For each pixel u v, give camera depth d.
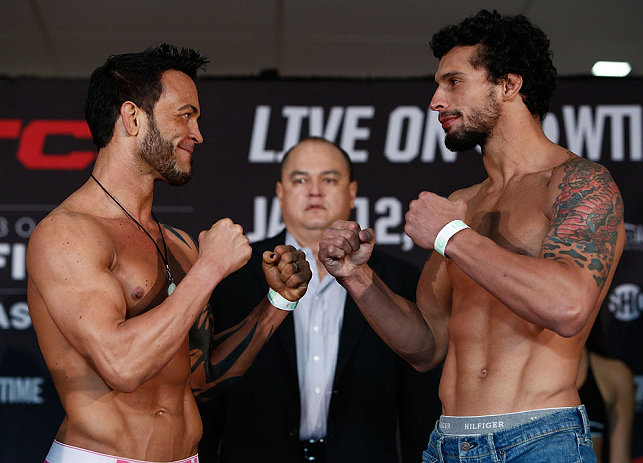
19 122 3.66
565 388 1.76
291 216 3.14
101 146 1.99
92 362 1.71
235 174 3.69
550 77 1.98
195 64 2.07
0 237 3.56
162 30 3.72
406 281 3.00
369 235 2.07
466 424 1.80
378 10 3.58
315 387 2.84
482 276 1.68
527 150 1.95
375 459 2.73
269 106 3.73
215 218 3.65
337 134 3.73
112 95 1.96
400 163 3.70
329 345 2.89
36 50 3.83
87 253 1.77
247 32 3.75
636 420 3.34
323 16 3.62
